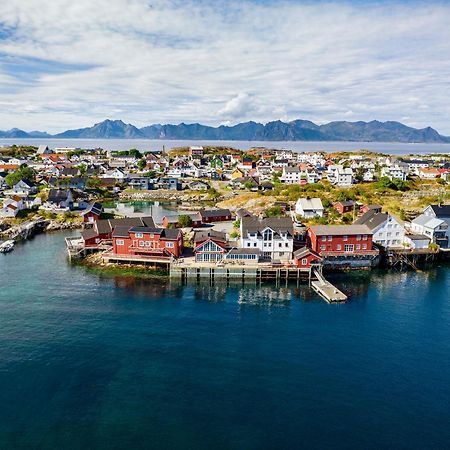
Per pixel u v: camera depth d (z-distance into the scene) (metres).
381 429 40.75
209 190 189.75
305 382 48.09
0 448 37.94
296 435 39.91
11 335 57.91
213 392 46.12
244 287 78.25
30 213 133.38
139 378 48.47
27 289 75.19
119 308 67.69
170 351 54.44
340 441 39.25
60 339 57.09
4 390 45.88
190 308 68.19
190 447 38.38
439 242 95.69
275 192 167.25
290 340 57.72
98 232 97.00
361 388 47.03
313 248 89.56
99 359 52.28
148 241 89.00
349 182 188.75
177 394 45.72
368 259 88.75
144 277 82.44
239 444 38.75
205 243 85.19
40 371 49.47
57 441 38.91
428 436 39.91
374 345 56.50
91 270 86.06
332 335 59.25
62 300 70.56
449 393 46.25
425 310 67.94
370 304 70.31
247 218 93.31
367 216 104.56
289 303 70.69
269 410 43.31
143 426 40.91
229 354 53.91
